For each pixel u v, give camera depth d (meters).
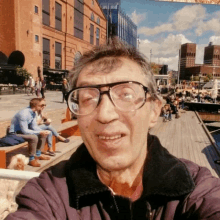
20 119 1.87
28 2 12.42
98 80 0.35
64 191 0.38
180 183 0.35
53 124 2.96
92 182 0.36
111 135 0.33
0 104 5.62
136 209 0.35
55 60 15.49
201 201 0.34
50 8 14.36
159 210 0.35
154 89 0.38
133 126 0.34
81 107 0.35
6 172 0.59
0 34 12.20
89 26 17.80
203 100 11.56
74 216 0.36
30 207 0.37
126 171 0.37
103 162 0.34
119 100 0.33
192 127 5.30
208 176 0.40
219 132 8.07
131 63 0.37
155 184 0.34
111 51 0.38
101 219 0.36
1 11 12.09
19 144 1.85
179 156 3.00
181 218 0.34
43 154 2.25
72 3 15.95
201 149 3.37
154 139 0.40
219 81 14.11
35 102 1.95
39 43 13.21
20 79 11.98
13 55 12.06
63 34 15.73
